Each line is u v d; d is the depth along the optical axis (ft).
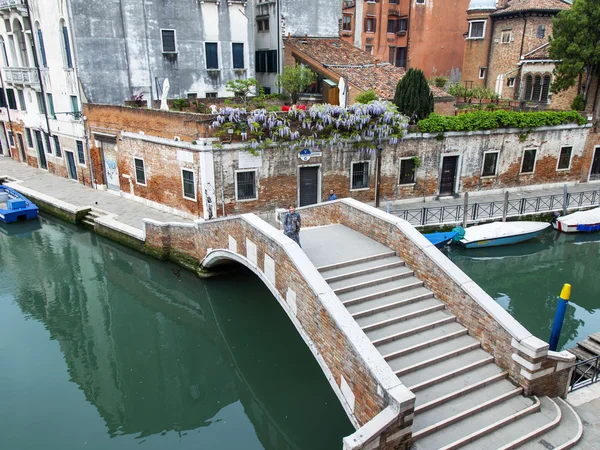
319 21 88.58
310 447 29.07
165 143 57.06
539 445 22.66
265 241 32.89
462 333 28.12
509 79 91.97
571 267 53.31
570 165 72.43
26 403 32.65
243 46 78.23
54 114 79.46
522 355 24.64
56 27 70.49
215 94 77.71
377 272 31.91
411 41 113.70
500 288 48.55
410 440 21.44
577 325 41.04
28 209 67.67
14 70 85.56
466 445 22.33
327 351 26.27
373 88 68.49
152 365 38.19
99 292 49.73
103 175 72.69
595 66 71.05
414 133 60.80
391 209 60.23
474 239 52.70
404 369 25.21
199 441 29.89
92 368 37.24
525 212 60.23
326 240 35.78
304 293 28.02
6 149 105.81
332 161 58.08
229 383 36.19
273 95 75.05
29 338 41.16
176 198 58.54
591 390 26.96
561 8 86.22
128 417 31.96
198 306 47.83
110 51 68.95
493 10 94.73
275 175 55.57
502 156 66.90
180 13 72.02
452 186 66.03
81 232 61.72
